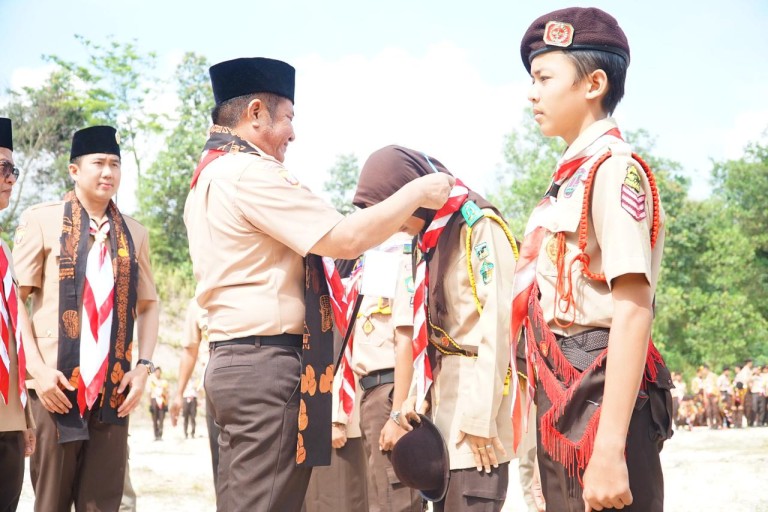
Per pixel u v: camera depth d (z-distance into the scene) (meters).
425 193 3.29
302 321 3.30
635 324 2.38
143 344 5.23
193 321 7.64
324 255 3.21
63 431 4.62
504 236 3.95
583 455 2.46
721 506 8.41
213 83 3.56
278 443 3.20
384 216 3.21
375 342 5.34
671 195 52.81
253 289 3.25
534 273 2.67
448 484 3.82
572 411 2.50
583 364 2.51
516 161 60.31
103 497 4.77
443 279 3.94
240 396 3.21
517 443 2.97
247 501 3.18
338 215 3.24
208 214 3.33
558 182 2.70
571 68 2.69
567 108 2.70
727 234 50.22
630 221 2.42
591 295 2.53
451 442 3.85
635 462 2.44
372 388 5.32
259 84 3.48
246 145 3.42
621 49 2.71
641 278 2.40
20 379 4.49
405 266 4.71
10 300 4.48
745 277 49.72
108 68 53.06
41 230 4.92
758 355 49.00
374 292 4.68
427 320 4.01
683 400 29.25
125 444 4.90
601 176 2.51
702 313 48.47
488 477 3.78
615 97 2.72
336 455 5.21
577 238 2.56
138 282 5.32
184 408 26.88
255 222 3.23
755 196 53.97
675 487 10.05
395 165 4.26
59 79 50.41
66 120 49.75
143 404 34.00
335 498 5.16
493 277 3.81
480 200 4.01
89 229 5.00
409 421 4.28
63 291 4.82
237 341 3.25
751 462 12.61
